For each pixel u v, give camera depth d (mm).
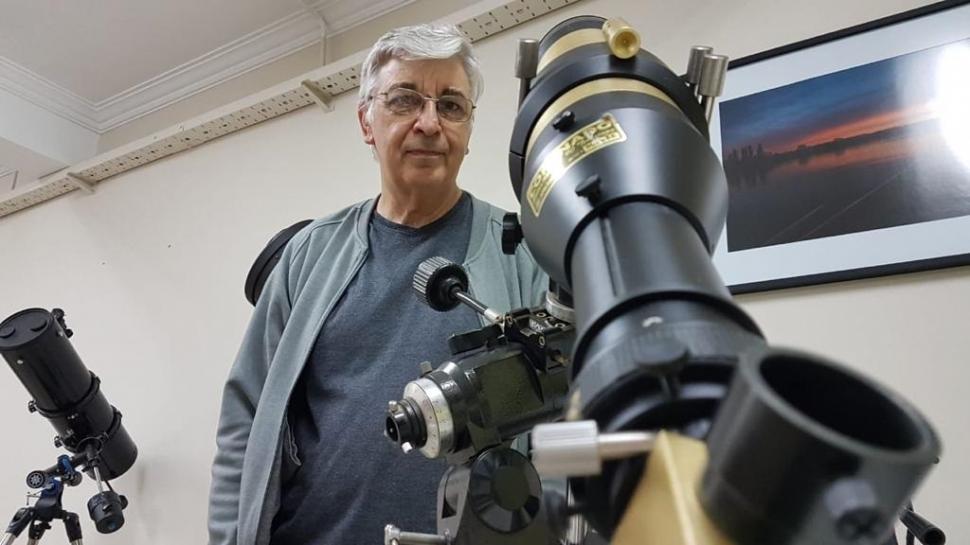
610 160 415
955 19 1259
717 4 1547
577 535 440
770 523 239
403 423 567
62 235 2812
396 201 1226
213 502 1134
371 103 1231
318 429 1083
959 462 1088
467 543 533
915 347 1165
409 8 2209
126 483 2219
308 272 1221
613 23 513
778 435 216
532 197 467
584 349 330
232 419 1190
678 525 248
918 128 1243
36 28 2367
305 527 1031
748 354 244
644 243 350
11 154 2713
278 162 2252
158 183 2572
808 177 1327
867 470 209
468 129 1227
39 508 1854
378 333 1111
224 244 2301
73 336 2600
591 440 271
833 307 1254
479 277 1096
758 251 1335
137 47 2502
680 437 274
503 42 1853
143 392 2324
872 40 1334
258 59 2521
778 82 1414
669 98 500
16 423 2648
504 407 570
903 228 1208
